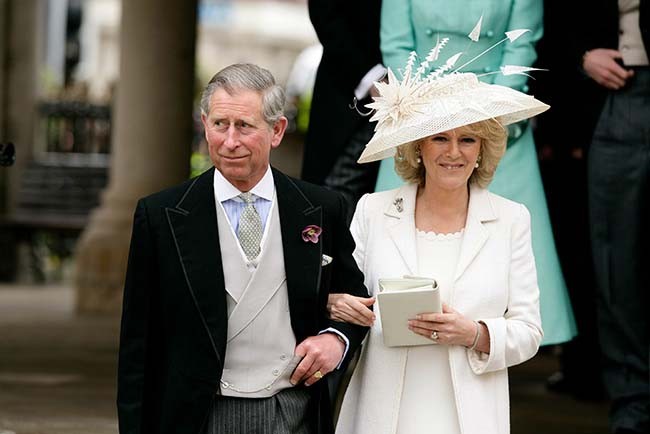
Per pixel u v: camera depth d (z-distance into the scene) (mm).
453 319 13000
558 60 20188
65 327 37188
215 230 12461
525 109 13477
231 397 12609
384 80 18969
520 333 13297
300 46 85062
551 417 23281
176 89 38562
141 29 38156
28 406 23266
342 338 12859
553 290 17859
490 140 13531
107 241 40719
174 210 12477
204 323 12336
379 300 12953
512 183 17844
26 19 55125
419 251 13742
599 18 19266
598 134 19359
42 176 55688
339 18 19281
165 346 12641
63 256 57469
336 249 13062
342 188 19281
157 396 12633
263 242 12539
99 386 26172
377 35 19141
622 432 19281
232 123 12156
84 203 55625
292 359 12695
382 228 13867
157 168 39406
